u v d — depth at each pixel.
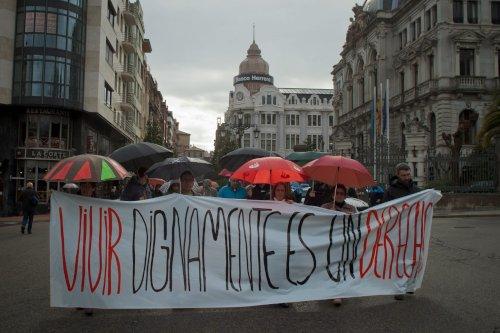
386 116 42.69
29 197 17.80
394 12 54.94
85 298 6.33
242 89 99.75
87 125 35.75
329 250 6.88
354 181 7.24
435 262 10.10
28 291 7.67
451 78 43.34
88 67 34.56
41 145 32.78
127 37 48.16
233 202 6.74
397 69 54.06
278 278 6.73
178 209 6.62
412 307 6.54
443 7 43.91
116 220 6.48
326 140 98.62
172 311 6.56
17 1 32.62
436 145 43.50
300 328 5.68
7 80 32.00
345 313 6.34
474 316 6.07
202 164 8.78
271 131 96.44
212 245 6.64
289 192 8.59
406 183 7.70
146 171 8.41
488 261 10.11
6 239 15.52
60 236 6.38
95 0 34.97
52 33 32.53
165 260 6.53
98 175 6.38
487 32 44.06
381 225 7.04
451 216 22.81
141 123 61.19
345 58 68.94
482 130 28.78
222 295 6.59
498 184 25.69
